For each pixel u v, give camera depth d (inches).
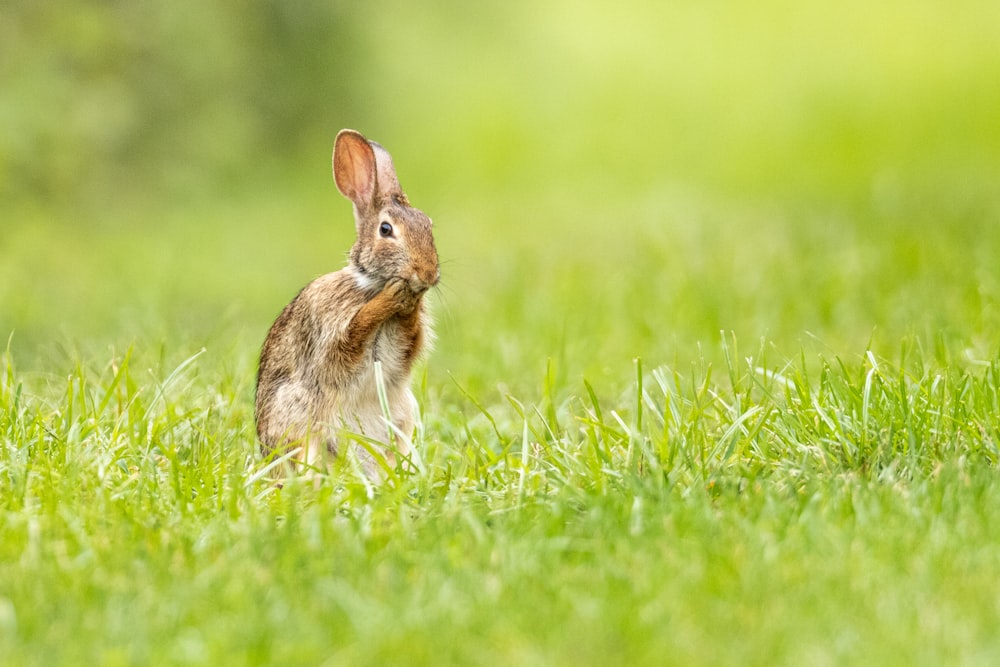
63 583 256.2
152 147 1069.1
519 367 487.5
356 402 375.6
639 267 664.4
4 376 441.1
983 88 1318.9
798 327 530.0
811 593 244.8
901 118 1249.4
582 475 316.2
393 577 259.6
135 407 363.3
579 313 571.2
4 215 852.0
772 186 1040.8
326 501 303.4
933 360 410.3
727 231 777.6
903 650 221.3
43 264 813.2
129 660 222.7
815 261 634.2
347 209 1056.8
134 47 1041.5
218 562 265.3
